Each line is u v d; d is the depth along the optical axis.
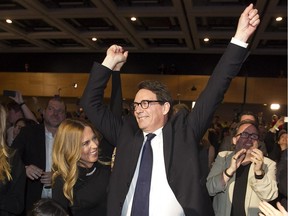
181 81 9.30
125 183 1.29
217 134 6.01
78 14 6.48
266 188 1.63
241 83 8.95
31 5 5.99
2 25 7.36
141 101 1.28
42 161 2.17
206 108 1.28
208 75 9.70
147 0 5.88
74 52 10.45
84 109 1.45
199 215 1.17
